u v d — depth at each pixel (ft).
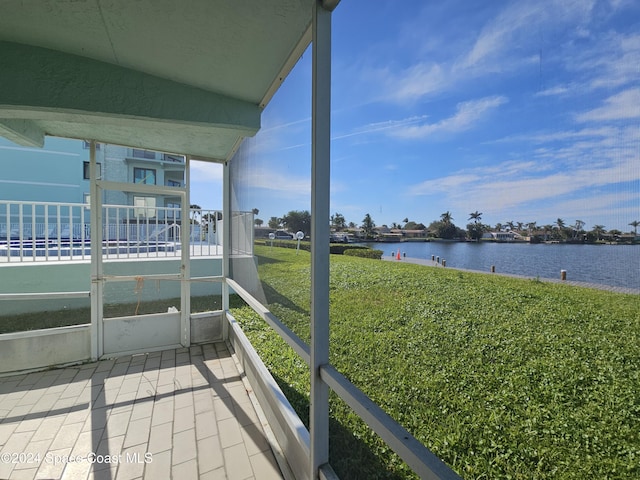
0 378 9.45
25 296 10.02
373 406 3.15
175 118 6.81
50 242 17.93
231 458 6.10
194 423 7.21
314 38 4.04
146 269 14.14
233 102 7.45
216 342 12.67
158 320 11.80
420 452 2.50
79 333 10.62
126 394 8.54
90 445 6.50
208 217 20.56
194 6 4.33
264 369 7.88
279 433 6.41
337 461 4.43
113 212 13.55
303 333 5.44
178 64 6.04
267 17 4.53
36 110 5.94
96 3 4.35
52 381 9.28
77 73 6.01
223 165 12.91
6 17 4.78
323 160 4.16
